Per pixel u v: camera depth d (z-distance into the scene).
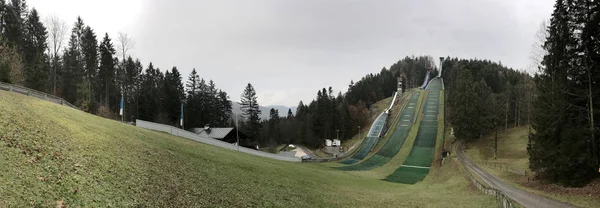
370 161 81.88
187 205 15.97
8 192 11.02
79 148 18.77
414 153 89.44
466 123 84.62
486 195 30.20
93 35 98.31
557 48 35.69
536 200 28.34
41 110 26.00
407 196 32.81
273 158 65.56
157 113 99.75
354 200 26.86
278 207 20.03
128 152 22.12
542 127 36.34
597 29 32.44
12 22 75.12
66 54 94.12
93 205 12.66
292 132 146.25
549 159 35.06
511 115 106.12
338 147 116.50
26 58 80.88
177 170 21.91
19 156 14.21
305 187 28.98
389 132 115.88
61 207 11.56
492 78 149.50
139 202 14.50
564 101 34.19
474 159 66.12
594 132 32.22
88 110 68.62
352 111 153.38
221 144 60.25
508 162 59.03
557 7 36.00
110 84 98.62
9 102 23.98
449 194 34.94
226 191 20.42
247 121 133.62
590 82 32.59
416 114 139.00
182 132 54.16
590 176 32.50
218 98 135.75
